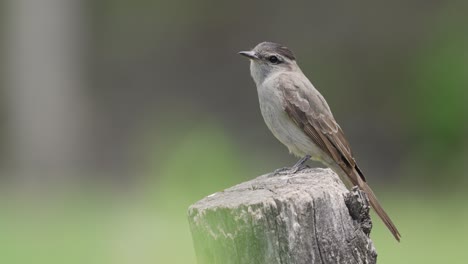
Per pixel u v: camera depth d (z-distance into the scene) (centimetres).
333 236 491
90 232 1197
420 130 1914
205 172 1352
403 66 2211
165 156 1434
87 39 2273
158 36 2370
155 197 1341
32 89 2142
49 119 2141
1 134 2142
